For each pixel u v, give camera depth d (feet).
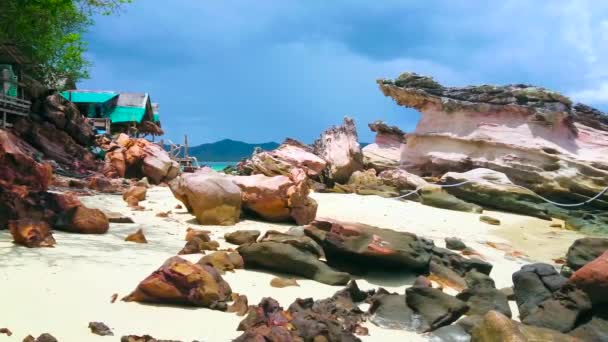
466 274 34.14
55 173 80.48
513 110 85.97
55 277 25.63
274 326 19.86
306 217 48.37
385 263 33.17
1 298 22.07
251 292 27.04
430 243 35.78
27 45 98.27
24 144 85.76
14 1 80.23
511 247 50.24
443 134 89.92
